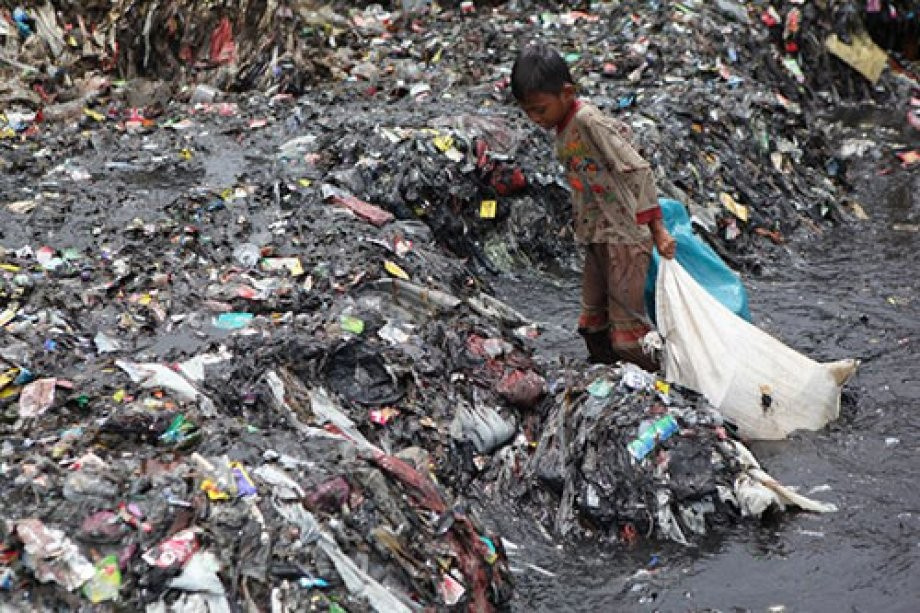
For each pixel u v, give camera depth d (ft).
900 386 20.77
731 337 18.93
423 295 20.71
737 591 15.31
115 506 13.48
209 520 13.48
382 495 14.37
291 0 36.78
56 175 27.17
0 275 20.71
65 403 16.52
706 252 20.56
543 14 40.04
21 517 13.21
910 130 37.27
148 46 35.14
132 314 19.94
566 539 16.70
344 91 33.12
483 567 14.70
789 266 27.12
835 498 17.30
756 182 29.63
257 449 15.02
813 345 22.61
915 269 26.53
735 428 18.21
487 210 26.71
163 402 16.39
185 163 28.25
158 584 12.76
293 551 13.29
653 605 15.12
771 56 38.55
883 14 42.45
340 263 21.77
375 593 13.23
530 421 18.62
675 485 16.56
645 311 19.93
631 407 17.39
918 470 18.03
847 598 15.11
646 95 31.96
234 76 34.35
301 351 17.74
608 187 19.02
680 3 38.83
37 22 35.14
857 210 30.45
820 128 36.01
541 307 24.61
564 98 18.63
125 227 23.52
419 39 38.27
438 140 27.14
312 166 27.50
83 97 33.06
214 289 20.89
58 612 12.44
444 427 17.88
